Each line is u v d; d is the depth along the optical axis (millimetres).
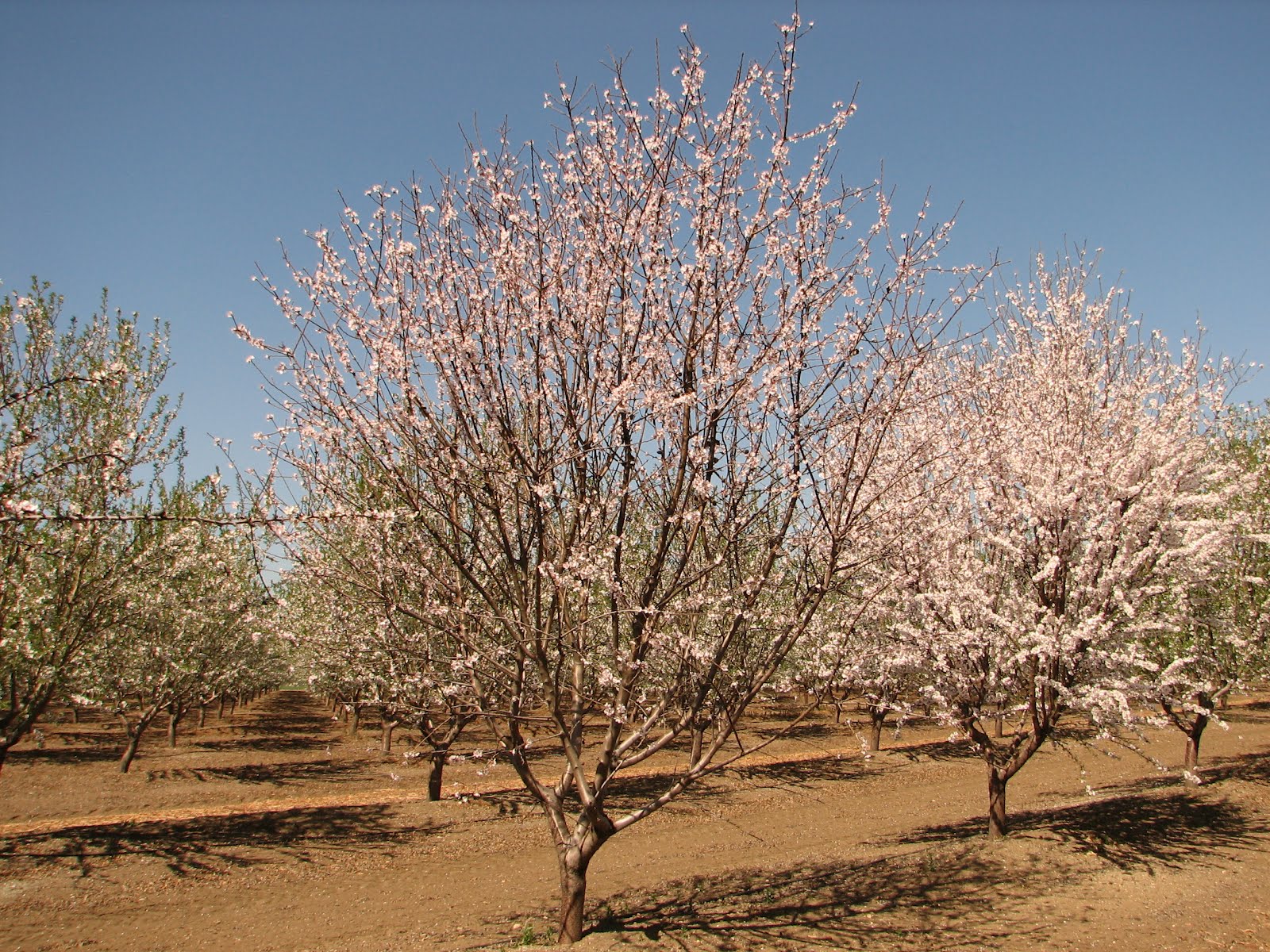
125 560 11391
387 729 20391
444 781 16828
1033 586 9258
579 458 6699
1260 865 8789
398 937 8328
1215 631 11828
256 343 6230
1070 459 8953
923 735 23922
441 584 6977
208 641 18391
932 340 6414
